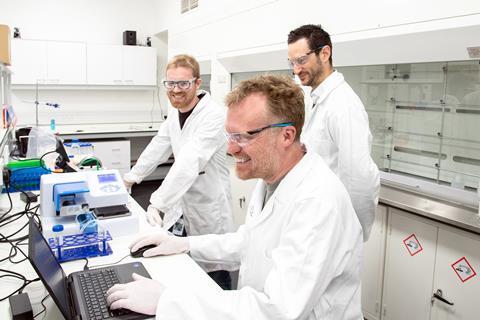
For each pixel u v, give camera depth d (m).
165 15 5.26
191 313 0.88
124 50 5.23
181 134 2.11
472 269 1.80
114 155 4.81
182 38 4.67
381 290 2.25
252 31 3.22
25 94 5.10
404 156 2.36
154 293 1.01
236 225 3.53
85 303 1.04
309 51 1.92
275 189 1.06
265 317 0.84
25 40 4.66
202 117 2.01
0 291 1.17
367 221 1.86
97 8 5.42
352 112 1.80
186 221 2.09
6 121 2.81
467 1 1.70
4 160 2.18
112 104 5.67
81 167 2.46
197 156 1.86
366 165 1.77
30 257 0.93
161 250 1.36
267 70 3.22
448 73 2.05
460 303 1.87
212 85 3.96
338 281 0.99
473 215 1.85
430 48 1.91
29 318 1.03
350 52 2.35
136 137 5.59
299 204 0.93
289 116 0.94
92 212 1.56
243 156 0.96
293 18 2.74
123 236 1.56
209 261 1.37
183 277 1.22
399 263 2.13
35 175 2.20
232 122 0.94
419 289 2.05
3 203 1.97
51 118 5.30
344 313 1.00
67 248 1.38
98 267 1.28
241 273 1.13
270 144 0.94
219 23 3.74
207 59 4.03
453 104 2.05
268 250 1.03
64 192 1.49
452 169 2.11
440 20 1.81
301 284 0.85
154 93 5.94
